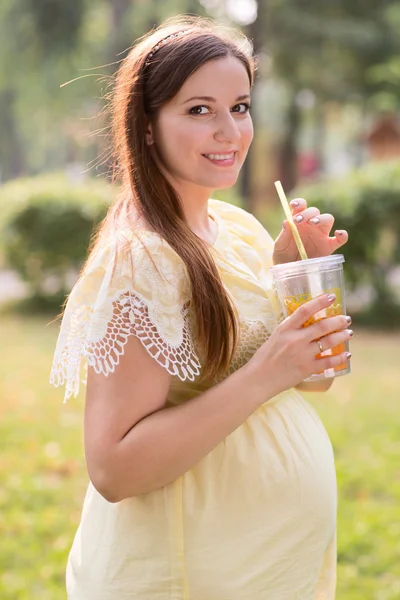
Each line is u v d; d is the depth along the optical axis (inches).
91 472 70.4
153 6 850.8
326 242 82.6
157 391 70.1
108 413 69.4
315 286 70.7
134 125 76.2
